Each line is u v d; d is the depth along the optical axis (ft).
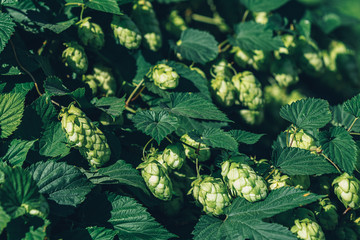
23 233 1.31
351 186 1.47
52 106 1.47
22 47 1.57
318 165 1.48
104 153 1.43
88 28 1.57
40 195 1.30
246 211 1.42
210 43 1.72
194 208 1.59
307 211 1.49
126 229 1.41
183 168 1.60
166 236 1.40
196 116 1.52
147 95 1.66
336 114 1.74
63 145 1.47
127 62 1.69
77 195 1.38
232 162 1.44
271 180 1.51
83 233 1.37
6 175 1.32
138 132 1.59
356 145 1.48
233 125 1.74
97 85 1.65
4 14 1.49
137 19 1.71
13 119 1.44
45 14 1.61
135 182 1.44
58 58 1.63
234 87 1.73
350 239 1.52
